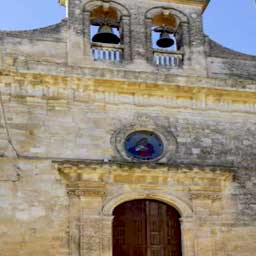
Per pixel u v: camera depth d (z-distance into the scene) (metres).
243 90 28.22
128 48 28.23
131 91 27.11
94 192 24.67
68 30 27.72
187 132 27.12
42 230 23.75
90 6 28.70
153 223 25.55
